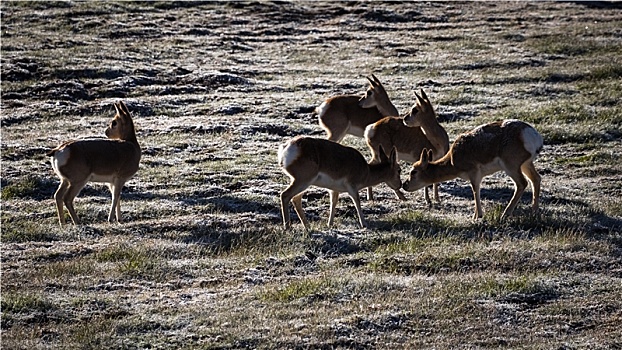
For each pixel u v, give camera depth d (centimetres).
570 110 3092
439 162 2006
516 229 1886
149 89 3447
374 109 2439
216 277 1614
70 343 1293
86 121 3031
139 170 2452
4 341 1299
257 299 1491
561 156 2633
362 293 1505
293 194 1858
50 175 2392
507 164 1934
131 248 1764
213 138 2797
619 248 1756
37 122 3050
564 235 1816
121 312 1427
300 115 3075
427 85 3525
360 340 1308
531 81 3597
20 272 1631
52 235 1881
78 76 3566
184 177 2375
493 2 5488
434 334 1338
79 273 1625
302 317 1391
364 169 1920
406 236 1838
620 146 2719
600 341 1322
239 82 3566
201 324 1362
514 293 1498
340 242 1798
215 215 2044
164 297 1505
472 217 1988
